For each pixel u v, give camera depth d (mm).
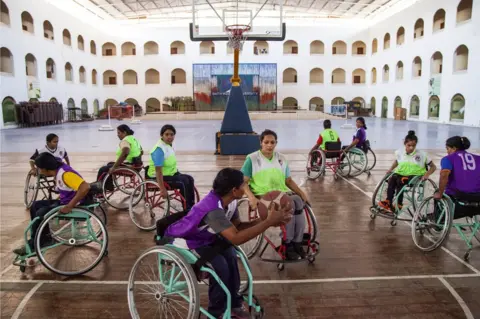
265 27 34594
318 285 3223
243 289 2986
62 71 27984
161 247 2451
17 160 9891
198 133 17141
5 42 21078
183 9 32344
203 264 2369
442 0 23109
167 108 36031
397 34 29625
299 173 7973
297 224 3494
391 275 3398
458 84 21766
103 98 35906
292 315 2779
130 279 2600
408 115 27891
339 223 4832
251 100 35812
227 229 2318
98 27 34844
